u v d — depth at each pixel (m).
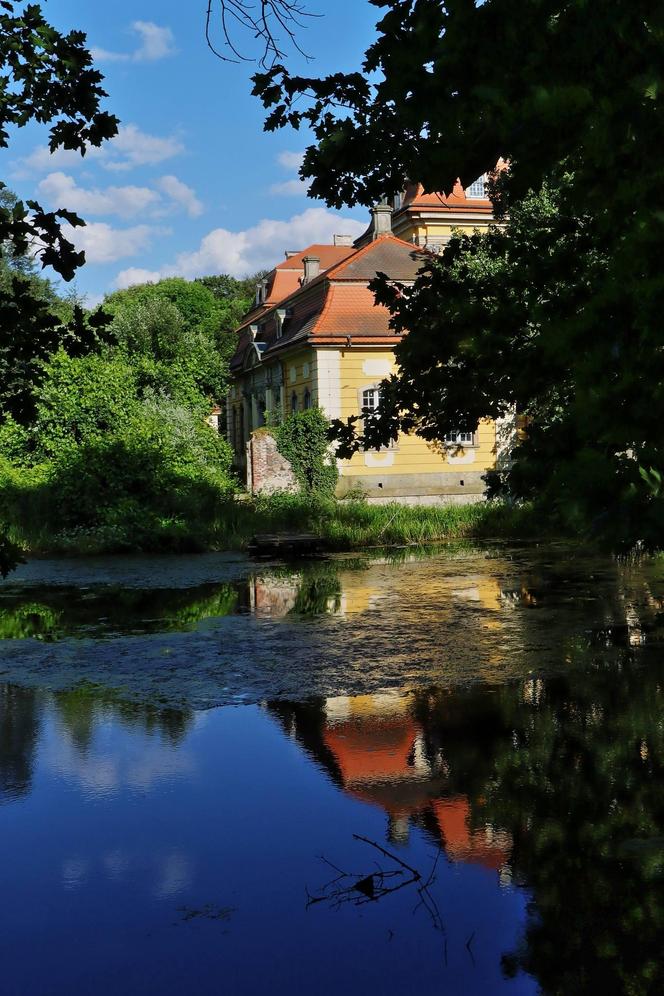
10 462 26.34
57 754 6.31
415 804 5.28
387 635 10.45
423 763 5.98
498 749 6.21
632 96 2.28
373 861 4.55
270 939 3.83
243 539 23.30
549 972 3.53
